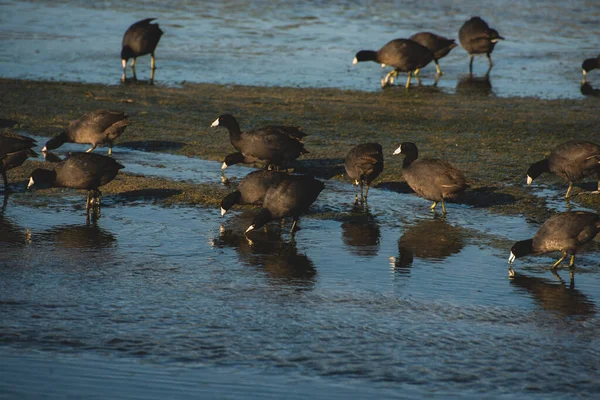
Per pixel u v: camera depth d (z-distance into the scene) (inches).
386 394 361.7
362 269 534.9
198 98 1063.6
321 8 1769.2
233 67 1259.2
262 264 541.6
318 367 387.9
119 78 1173.1
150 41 1181.1
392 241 592.4
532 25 1621.6
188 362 390.3
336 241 592.4
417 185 650.2
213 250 567.8
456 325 442.0
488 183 732.7
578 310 467.8
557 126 940.6
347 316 452.4
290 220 642.8
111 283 497.0
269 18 1668.3
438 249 575.2
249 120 957.8
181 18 1656.0
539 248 538.0
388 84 1173.1
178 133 903.1
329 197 701.3
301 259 553.0
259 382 370.9
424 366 391.9
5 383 364.5
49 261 534.9
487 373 386.0
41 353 396.8
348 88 1140.5
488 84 1173.1
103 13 1691.7
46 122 935.7
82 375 373.7
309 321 443.8
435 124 950.4
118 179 734.5
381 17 1680.6
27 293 476.4
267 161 748.0
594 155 666.2
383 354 404.2
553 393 368.2
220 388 363.3
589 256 563.2
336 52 1384.1
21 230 602.2
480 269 536.4
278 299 477.1
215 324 436.8
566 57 1362.0
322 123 951.0
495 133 909.2
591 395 366.9
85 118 800.9
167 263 538.3
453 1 1844.2
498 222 635.5
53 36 1457.9
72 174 639.8
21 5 1747.0
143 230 608.4
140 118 961.5
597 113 1005.2
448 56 1386.6
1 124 918.4
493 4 1817.2
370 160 665.6
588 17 1699.1
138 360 391.9
